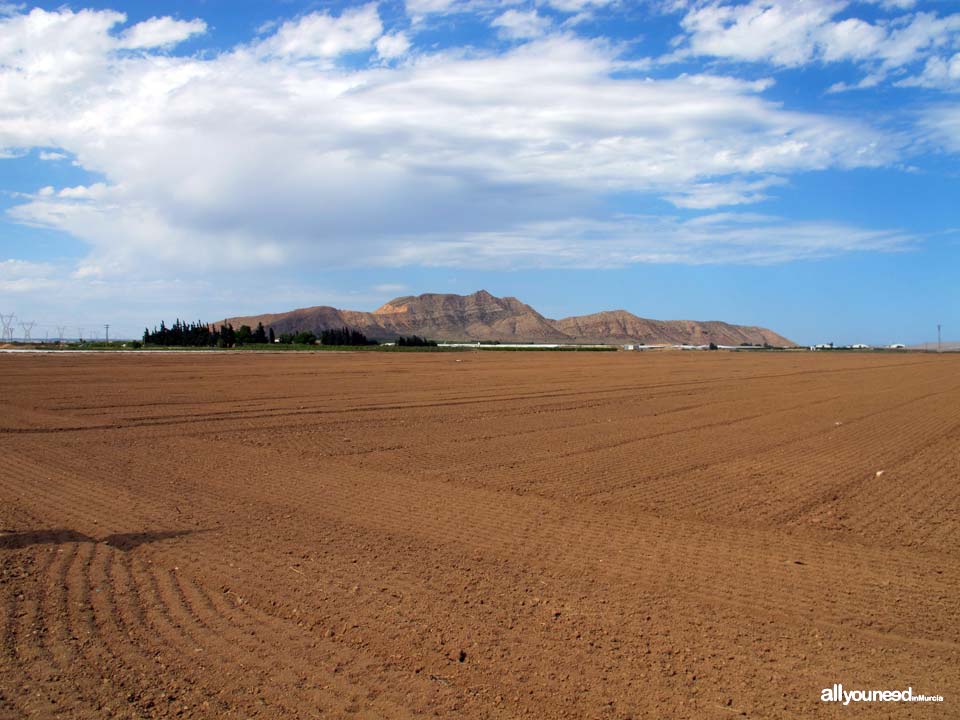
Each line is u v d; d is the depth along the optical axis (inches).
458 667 257.3
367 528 435.2
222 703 232.8
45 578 339.9
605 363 2923.2
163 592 324.8
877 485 575.8
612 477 599.5
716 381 1843.0
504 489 550.6
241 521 447.5
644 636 284.0
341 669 255.1
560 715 227.5
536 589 334.0
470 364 2647.6
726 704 234.7
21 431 834.2
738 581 349.4
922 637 288.0
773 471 631.2
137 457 673.6
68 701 233.0
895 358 4202.8
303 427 893.2
